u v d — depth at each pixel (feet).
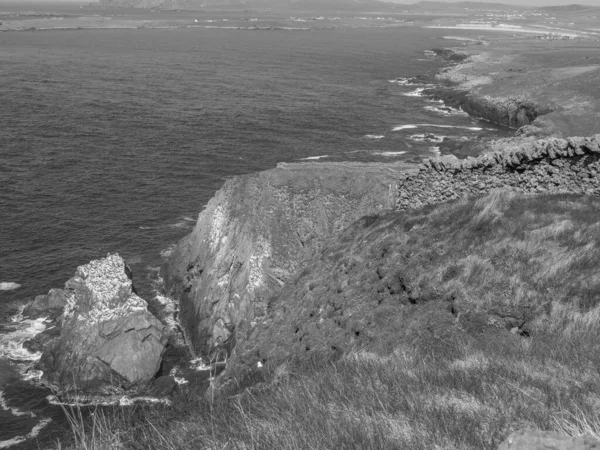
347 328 61.36
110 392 100.99
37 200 178.81
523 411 25.41
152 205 180.75
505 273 52.26
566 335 40.88
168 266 138.51
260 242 119.34
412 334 52.16
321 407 28.17
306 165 130.41
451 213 68.03
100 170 208.74
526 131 261.24
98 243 154.51
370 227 85.51
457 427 23.84
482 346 43.42
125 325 107.76
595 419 23.02
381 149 248.73
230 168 217.56
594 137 64.75
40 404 98.07
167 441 26.68
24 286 131.75
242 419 27.96
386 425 24.40
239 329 112.78
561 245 53.11
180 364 112.68
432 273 57.72
